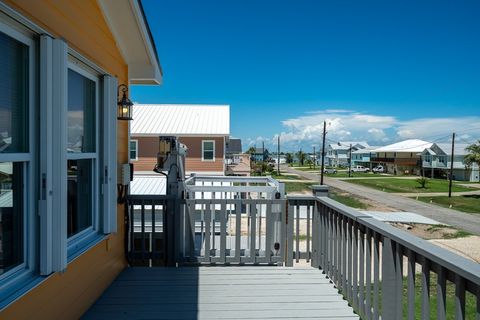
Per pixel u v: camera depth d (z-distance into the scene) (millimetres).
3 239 1904
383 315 2199
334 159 83500
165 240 3871
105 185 3143
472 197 27172
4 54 1851
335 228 3314
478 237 13641
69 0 2420
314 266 3881
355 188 33531
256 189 4316
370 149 73500
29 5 1893
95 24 2928
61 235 2170
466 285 1477
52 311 2215
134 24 3354
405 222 16453
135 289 3258
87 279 2811
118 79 3629
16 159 1905
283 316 2771
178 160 4387
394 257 2145
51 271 2119
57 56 2146
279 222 3963
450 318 4680
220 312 2834
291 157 100125
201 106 24031
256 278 3545
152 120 22094
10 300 1764
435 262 1620
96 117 3053
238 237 3893
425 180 36812
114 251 3480
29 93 2016
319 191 3875
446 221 17484
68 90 2592
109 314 2768
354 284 2803
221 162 21328
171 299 3064
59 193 2154
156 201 3871
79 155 2729
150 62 4023
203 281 3463
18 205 2008
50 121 2102
